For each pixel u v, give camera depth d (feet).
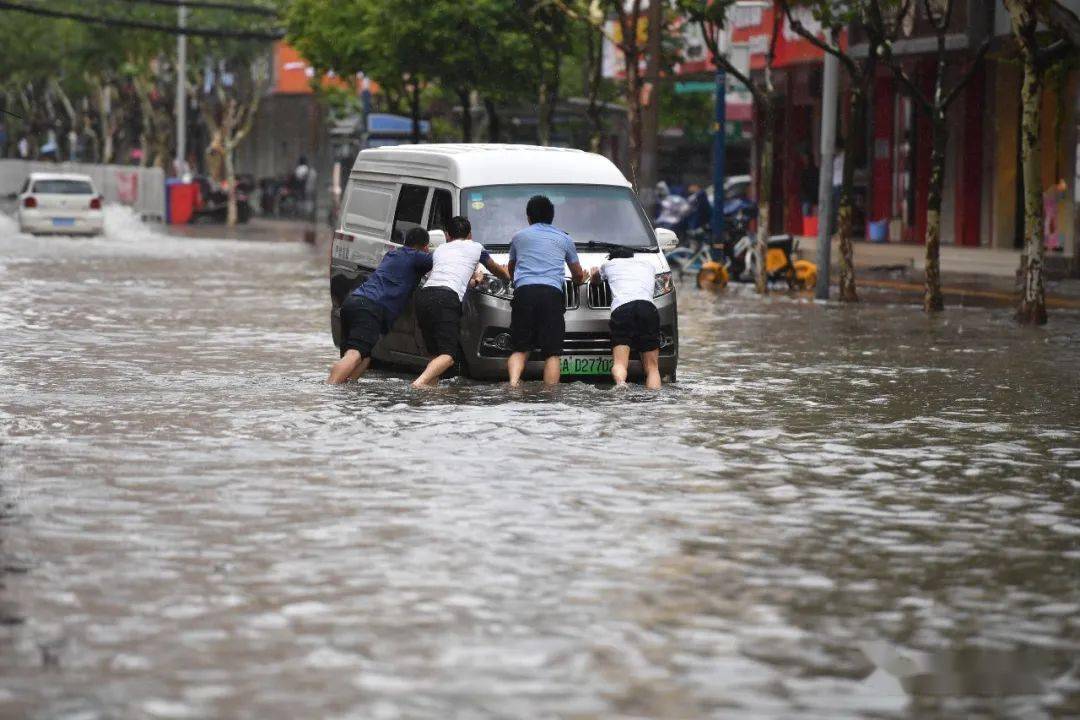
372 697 46.09
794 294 231.50
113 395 110.52
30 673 47.98
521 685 47.34
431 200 129.39
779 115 379.14
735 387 120.06
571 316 121.08
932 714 45.47
